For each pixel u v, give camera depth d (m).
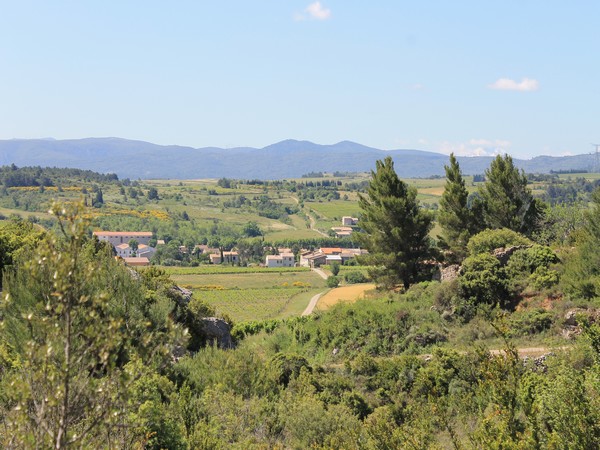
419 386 32.19
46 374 7.41
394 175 58.03
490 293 42.12
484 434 14.05
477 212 60.91
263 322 61.19
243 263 189.75
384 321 42.88
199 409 25.08
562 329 36.34
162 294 39.12
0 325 7.93
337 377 34.88
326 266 171.25
